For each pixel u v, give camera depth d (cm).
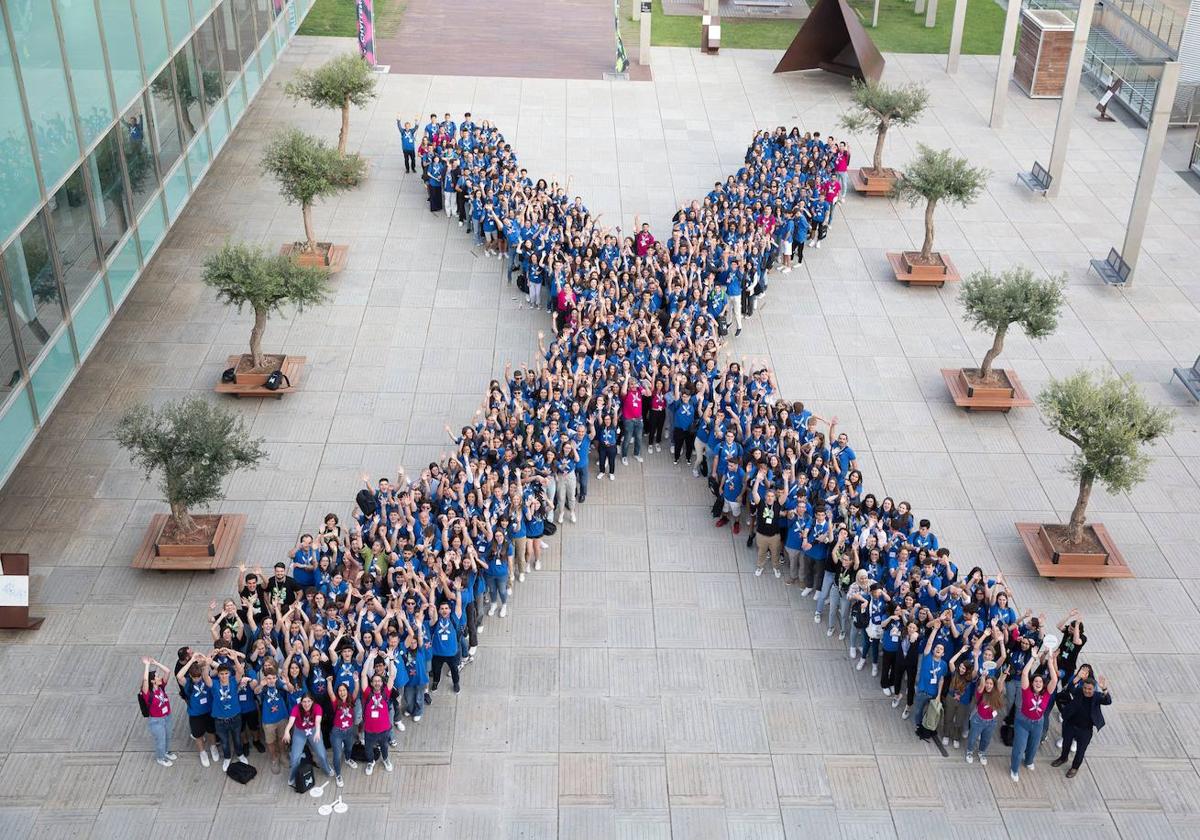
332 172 2703
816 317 2691
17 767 1584
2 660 1745
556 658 1789
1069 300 2777
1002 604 1658
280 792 1562
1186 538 2072
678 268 2539
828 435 2297
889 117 3206
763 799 1575
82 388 2345
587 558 1995
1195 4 3716
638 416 2192
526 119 3644
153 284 2698
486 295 2725
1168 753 1661
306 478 2136
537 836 1514
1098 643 1847
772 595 1928
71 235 1848
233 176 3203
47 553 1945
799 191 2903
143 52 2136
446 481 1862
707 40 4259
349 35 4291
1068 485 2192
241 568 1692
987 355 2367
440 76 3956
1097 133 3709
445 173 2980
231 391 2322
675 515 2105
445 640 1659
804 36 3928
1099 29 4559
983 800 1581
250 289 2225
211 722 1563
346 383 2398
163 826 1510
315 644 1588
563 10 4744
